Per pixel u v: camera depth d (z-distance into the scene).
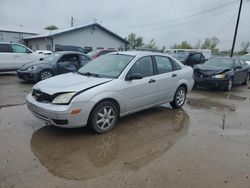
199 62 16.42
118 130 4.54
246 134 4.61
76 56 10.09
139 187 2.79
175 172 3.12
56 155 3.48
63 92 3.87
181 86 6.20
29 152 3.53
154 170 3.16
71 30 24.84
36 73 9.17
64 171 3.07
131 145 3.91
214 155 3.65
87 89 4.02
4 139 3.96
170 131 4.61
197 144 4.04
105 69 4.88
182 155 3.61
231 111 6.36
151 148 3.83
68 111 3.77
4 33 29.84
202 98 8.08
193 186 2.83
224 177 3.05
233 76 9.80
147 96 5.08
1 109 5.72
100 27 27.23
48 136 4.13
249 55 16.95
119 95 4.42
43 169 3.10
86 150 3.67
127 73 4.64
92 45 27.03
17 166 3.14
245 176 3.09
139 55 5.09
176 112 6.00
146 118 5.37
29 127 4.53
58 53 10.15
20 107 5.93
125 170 3.14
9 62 11.87
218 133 4.61
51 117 3.83
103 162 3.33
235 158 3.57
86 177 2.96
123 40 29.91
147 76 5.10
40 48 27.14
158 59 5.51
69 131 4.36
